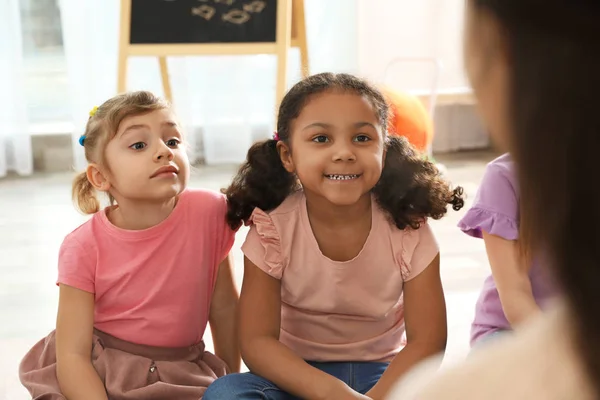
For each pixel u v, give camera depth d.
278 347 1.22
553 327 0.33
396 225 1.27
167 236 1.30
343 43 3.41
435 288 1.27
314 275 1.26
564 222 0.28
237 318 1.33
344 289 1.26
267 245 1.26
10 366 1.67
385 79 3.17
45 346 1.34
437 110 3.57
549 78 0.28
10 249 2.47
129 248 1.29
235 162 3.45
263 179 1.32
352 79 1.24
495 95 0.31
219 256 1.37
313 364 1.29
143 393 1.23
